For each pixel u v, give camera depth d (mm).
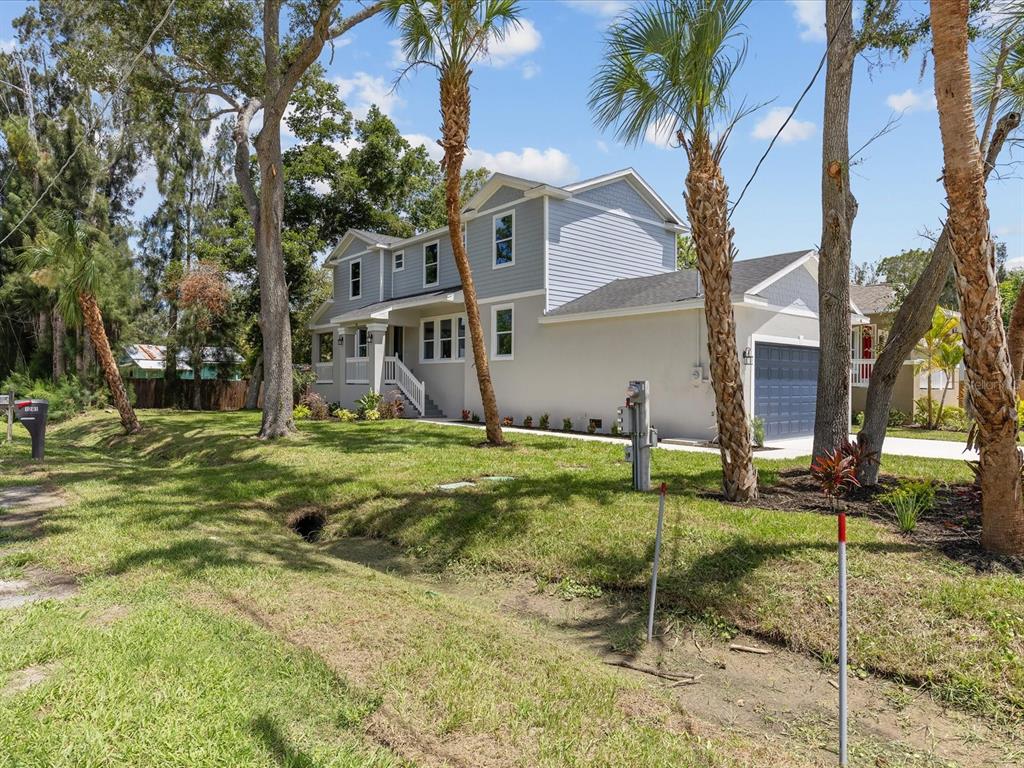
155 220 35125
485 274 18797
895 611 4195
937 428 17359
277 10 13430
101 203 26578
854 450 7508
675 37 6141
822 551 5070
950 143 4496
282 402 14156
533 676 3461
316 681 3225
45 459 11914
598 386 15461
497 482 8391
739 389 6945
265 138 13711
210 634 3732
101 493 8180
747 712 3477
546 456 10922
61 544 5688
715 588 4785
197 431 15961
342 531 7285
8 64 30453
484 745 2754
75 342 25078
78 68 15602
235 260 26828
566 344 16281
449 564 6031
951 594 4270
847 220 8031
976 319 4699
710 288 6750
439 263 21172
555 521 6422
